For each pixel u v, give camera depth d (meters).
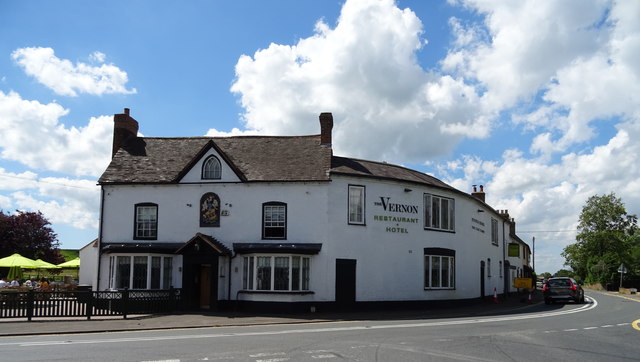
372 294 27.12
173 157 29.30
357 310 26.55
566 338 15.23
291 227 26.53
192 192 27.55
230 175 27.31
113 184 27.92
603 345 13.82
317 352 12.39
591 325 19.05
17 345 13.70
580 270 90.88
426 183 29.77
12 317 20.84
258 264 25.86
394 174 29.81
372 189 28.00
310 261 26.11
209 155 27.67
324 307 25.80
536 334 16.19
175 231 27.33
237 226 26.91
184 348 13.03
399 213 28.75
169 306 25.11
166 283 26.69
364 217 27.52
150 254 26.31
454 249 31.53
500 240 43.09
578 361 11.41
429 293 29.25
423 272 29.27
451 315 24.47
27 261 34.16
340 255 26.48
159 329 18.45
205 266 27.36
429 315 24.55
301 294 25.41
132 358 11.50
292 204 26.73
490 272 38.34
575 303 33.75
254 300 25.48
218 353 12.22
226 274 26.41
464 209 33.28
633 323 19.81
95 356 11.77
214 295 25.95
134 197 27.94
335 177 26.94
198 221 27.25
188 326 19.23
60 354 12.09
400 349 12.89
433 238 30.17
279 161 27.98
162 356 11.78
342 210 26.89
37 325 19.23
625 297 42.91
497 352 12.52
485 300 36.19
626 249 79.81
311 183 26.73
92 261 38.59
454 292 30.83
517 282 36.34
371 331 17.12
